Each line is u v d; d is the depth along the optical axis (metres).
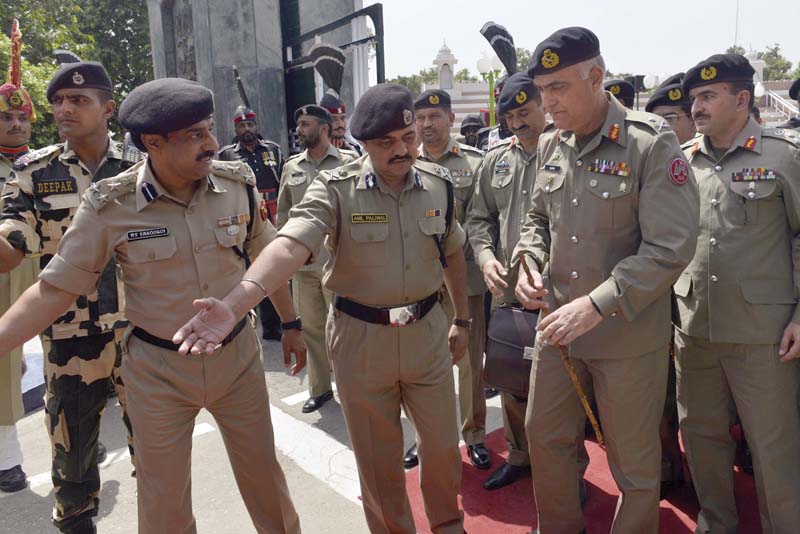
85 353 2.64
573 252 2.37
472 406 3.45
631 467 2.34
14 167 2.64
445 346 2.49
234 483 3.33
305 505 3.12
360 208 2.33
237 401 2.29
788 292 2.45
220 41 7.97
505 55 4.28
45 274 2.07
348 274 2.37
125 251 2.13
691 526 2.88
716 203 2.53
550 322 2.13
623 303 2.11
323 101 5.97
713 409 2.67
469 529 2.90
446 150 3.69
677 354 2.74
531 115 3.13
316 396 4.32
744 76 2.45
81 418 2.66
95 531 2.82
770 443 2.47
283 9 8.40
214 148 2.08
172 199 2.14
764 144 2.46
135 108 1.99
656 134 2.20
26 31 14.20
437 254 2.46
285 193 4.56
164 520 2.19
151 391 2.14
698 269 2.57
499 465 3.46
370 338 2.35
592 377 2.41
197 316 1.89
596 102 2.25
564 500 2.54
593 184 2.29
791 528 2.49
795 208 2.39
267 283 2.04
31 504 3.24
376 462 2.49
